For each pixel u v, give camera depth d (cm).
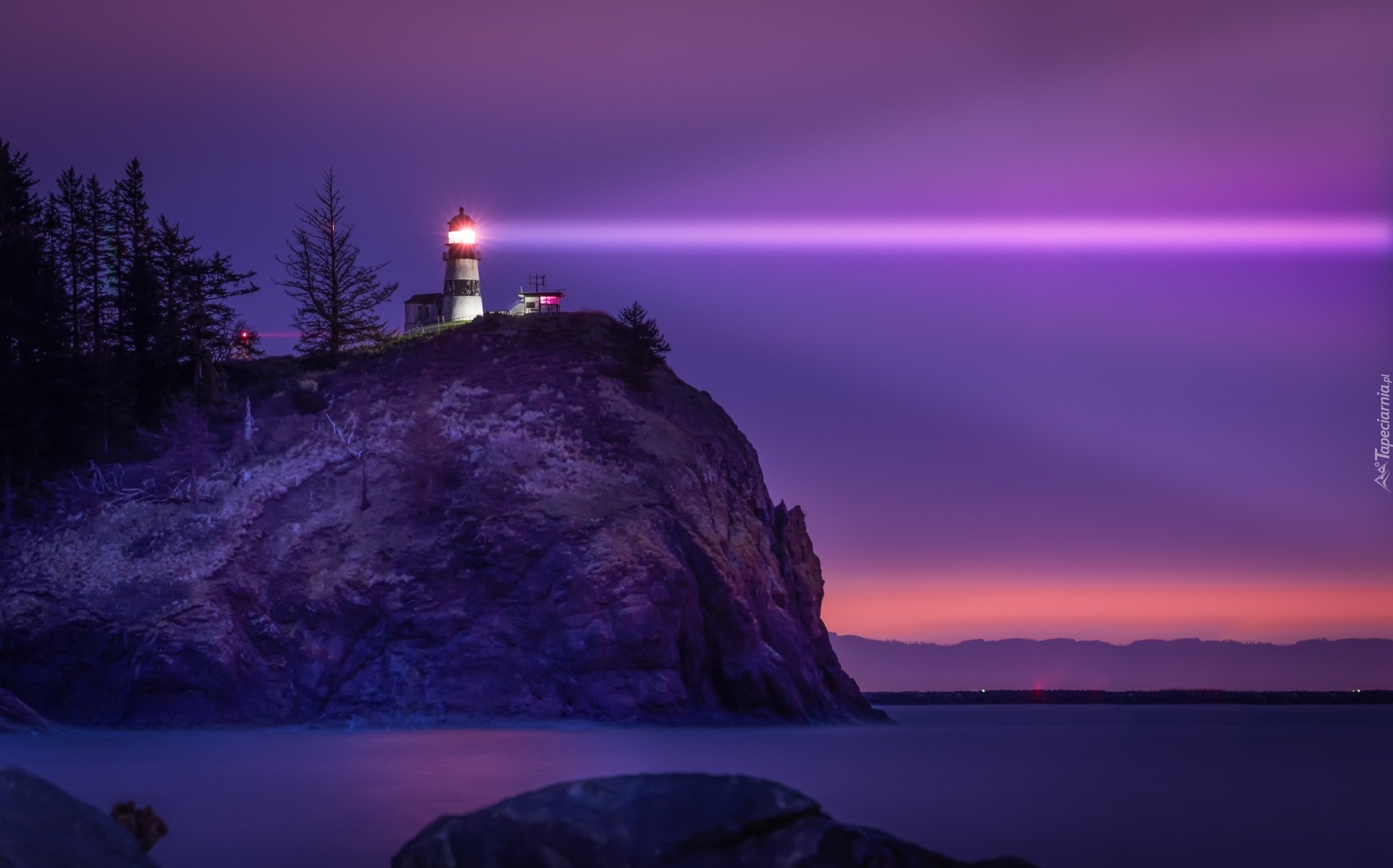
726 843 1859
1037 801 4834
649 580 8775
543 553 9019
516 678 8606
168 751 6550
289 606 9019
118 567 9144
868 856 1869
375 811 4100
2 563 9350
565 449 10000
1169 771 6538
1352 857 3506
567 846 1825
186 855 3225
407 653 8769
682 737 7794
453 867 1842
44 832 1738
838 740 8400
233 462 10206
